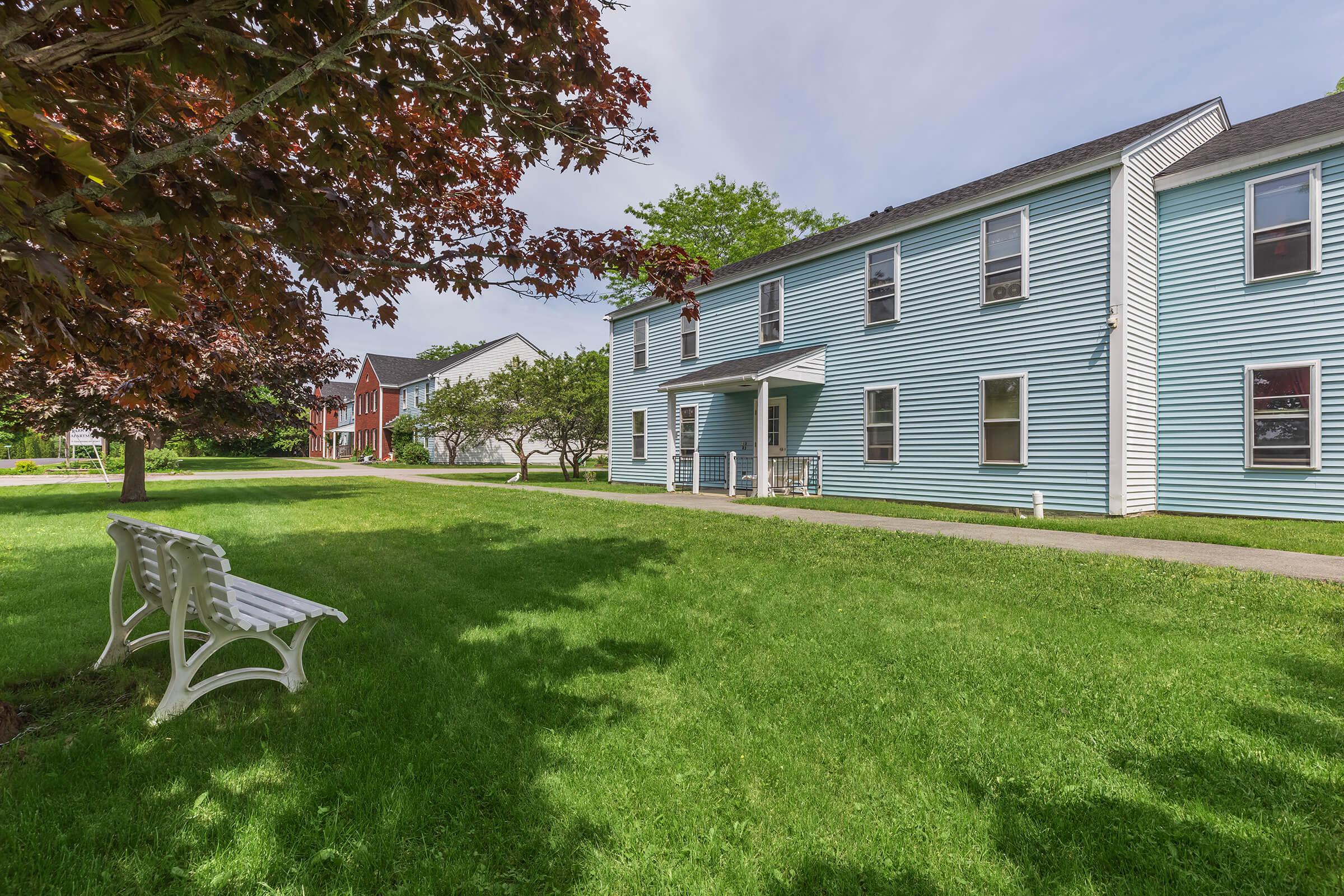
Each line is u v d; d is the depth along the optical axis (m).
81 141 1.21
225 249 2.83
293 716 2.77
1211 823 1.94
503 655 3.54
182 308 1.88
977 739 2.50
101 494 14.74
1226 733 2.51
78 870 1.76
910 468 12.27
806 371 13.70
